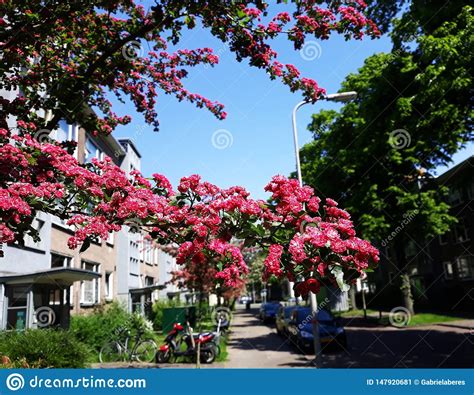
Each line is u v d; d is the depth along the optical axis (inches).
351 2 199.5
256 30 195.6
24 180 147.0
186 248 136.3
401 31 560.1
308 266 120.9
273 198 134.0
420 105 596.4
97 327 536.7
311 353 542.0
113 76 225.9
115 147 880.3
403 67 657.0
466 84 471.2
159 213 144.2
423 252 1298.0
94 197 150.9
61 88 204.7
